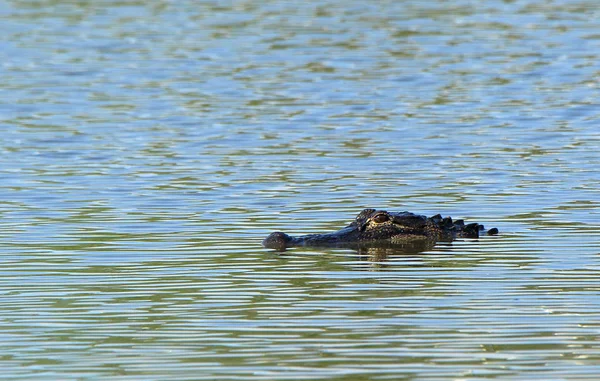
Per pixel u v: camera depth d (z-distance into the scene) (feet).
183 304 170.81
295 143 310.86
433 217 219.00
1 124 338.75
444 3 558.15
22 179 271.08
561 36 471.21
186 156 296.71
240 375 140.36
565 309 164.55
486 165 280.31
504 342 150.41
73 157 296.51
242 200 248.11
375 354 146.72
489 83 390.42
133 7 557.74
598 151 294.05
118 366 144.15
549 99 363.56
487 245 207.41
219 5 560.61
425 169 277.64
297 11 541.75
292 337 154.10
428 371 140.46
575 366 141.28
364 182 264.52
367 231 214.07
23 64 432.25
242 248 207.62
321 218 231.91
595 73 402.11
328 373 140.46
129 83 398.83
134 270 191.52
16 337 155.74
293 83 395.55
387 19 517.55
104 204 245.04
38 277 187.32
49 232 220.23
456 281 182.39
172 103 367.45
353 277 186.80
